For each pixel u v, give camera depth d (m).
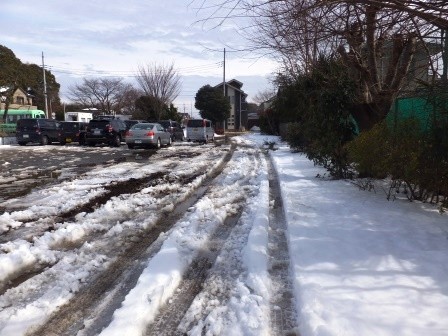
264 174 12.16
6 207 8.26
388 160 7.46
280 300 4.21
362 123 10.05
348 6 4.72
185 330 3.68
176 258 5.17
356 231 5.97
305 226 6.24
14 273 4.92
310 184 9.77
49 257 5.36
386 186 8.98
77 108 67.75
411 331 3.34
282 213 7.62
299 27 4.98
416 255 5.03
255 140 33.88
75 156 19.22
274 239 6.11
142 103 46.06
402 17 4.77
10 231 6.57
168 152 21.34
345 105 9.93
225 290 4.43
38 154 20.42
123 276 4.84
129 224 6.87
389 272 4.54
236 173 12.77
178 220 7.22
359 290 4.11
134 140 23.22
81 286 4.56
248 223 6.95
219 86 67.06
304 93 11.12
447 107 6.71
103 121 25.92
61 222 7.08
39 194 9.55
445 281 4.30
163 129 25.23
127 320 3.64
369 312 3.66
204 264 5.21
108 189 10.07
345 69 10.09
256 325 3.62
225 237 6.26
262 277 4.58
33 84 53.34
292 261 4.95
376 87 9.29
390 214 6.82
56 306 4.08
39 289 4.48
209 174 12.79
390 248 5.27
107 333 3.42
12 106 51.44
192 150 22.75
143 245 5.93
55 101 66.56
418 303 3.83
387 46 9.12
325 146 10.31
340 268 4.68
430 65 6.79
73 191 9.86
